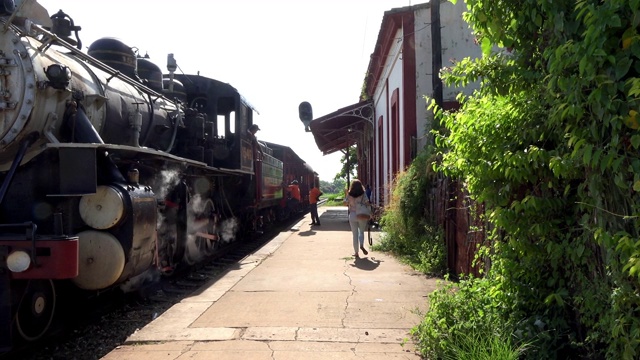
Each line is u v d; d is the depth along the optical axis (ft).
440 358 12.73
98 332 16.83
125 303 20.80
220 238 34.55
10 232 14.49
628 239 8.35
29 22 15.56
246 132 39.96
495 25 12.10
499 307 13.43
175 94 32.60
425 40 38.93
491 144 12.88
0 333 13.20
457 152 14.15
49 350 15.23
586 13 9.14
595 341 10.81
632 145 8.32
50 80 15.71
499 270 13.78
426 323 13.89
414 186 30.81
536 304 12.82
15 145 15.48
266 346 14.14
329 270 26.21
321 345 14.17
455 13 38.09
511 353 11.07
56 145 15.43
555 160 10.25
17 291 14.10
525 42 12.28
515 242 12.44
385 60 52.19
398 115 43.34
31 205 15.57
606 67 8.79
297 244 38.42
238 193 41.45
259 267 27.43
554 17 10.13
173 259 25.05
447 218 24.81
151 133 25.34
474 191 13.73
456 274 23.24
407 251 30.09
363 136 84.28
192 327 15.98
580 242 11.16
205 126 31.86
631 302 8.95
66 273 13.64
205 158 30.89
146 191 19.10
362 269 26.43
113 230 16.53
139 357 13.39
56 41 17.19
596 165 9.02
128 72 25.50
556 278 12.11
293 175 81.61
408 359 13.08
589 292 10.68
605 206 9.57
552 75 10.14
